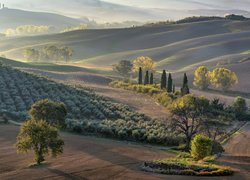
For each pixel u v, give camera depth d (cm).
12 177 4794
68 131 8444
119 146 7212
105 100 12362
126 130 8462
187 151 7700
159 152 7062
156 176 4903
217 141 8244
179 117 9494
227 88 18325
